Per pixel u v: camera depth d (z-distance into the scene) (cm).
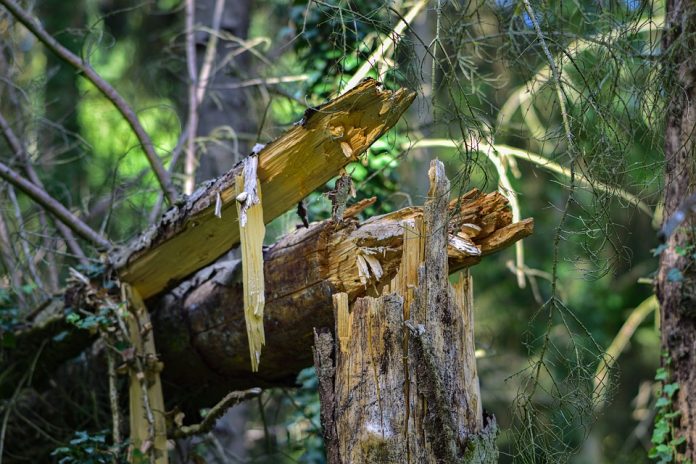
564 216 485
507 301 1405
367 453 432
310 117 451
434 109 504
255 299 463
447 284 447
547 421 541
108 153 1264
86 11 1502
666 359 608
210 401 678
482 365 1287
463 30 582
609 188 545
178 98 1296
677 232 597
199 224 538
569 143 492
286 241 526
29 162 904
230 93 1167
